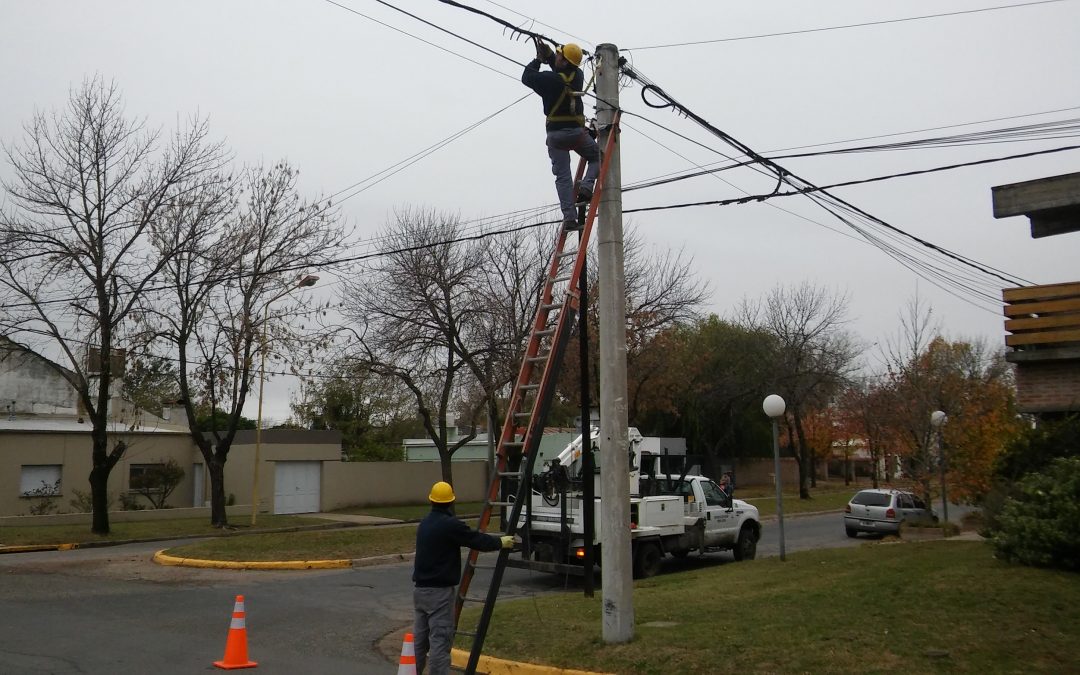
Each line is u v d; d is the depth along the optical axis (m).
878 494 26.03
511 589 15.59
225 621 11.90
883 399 30.27
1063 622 8.40
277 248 27.08
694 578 14.30
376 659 9.80
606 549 9.02
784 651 8.11
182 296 26.98
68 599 13.70
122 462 35.88
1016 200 14.30
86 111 25.00
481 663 8.98
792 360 45.28
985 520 14.18
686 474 19.88
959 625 8.55
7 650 9.70
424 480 43.69
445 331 32.56
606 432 9.09
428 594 7.54
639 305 35.12
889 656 7.78
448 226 32.44
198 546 20.53
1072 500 11.12
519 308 33.19
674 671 7.93
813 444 57.09
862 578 11.69
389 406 49.81
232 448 38.97
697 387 43.03
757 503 41.22
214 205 26.61
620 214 9.35
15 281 24.94
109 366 26.39
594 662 8.40
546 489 16.23
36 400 38.75
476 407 38.81
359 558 19.30
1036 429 14.42
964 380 26.19
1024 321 15.05
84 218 25.25
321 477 39.75
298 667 9.23
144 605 13.17
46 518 30.03
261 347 27.98
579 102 8.88
